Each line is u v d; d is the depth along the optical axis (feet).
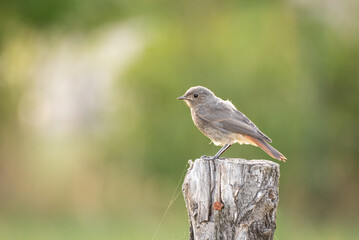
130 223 53.57
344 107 62.95
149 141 60.08
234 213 19.71
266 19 61.57
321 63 60.90
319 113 60.44
